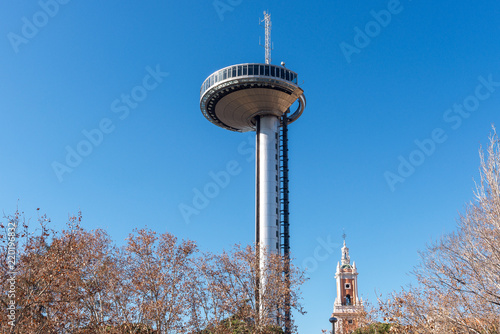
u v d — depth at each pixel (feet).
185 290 200.23
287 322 236.02
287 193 390.83
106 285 186.09
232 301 221.66
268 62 419.33
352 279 455.63
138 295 189.16
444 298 117.70
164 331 188.65
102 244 198.08
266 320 225.15
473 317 113.60
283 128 413.80
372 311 202.18
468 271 113.91
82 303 174.19
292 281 239.50
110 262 194.49
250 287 231.50
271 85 392.27
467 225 116.98
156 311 185.57
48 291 146.20
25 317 141.28
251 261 239.91
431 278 120.37
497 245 106.42
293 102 407.44
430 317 119.34
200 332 204.23
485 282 110.22
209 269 229.86
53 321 146.51
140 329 190.39
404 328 127.95
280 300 232.53
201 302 211.82
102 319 177.27
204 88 415.64
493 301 108.06
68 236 168.86
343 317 407.64
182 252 204.74
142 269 195.93
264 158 395.34
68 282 161.38
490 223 110.52
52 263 144.77
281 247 374.43
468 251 114.52
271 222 372.99
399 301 127.85
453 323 113.09
